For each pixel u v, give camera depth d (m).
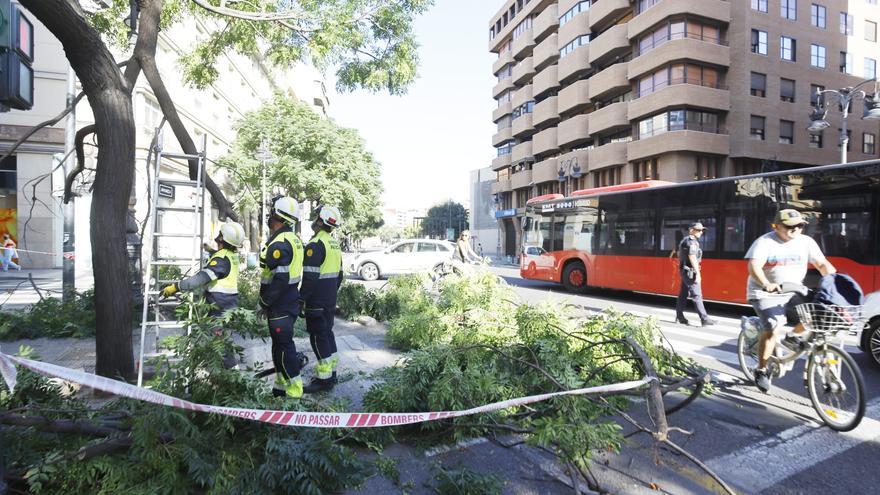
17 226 21.64
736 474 3.59
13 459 2.91
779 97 33.22
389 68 10.74
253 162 28.03
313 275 5.18
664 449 4.00
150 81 7.50
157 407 2.90
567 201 15.62
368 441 3.85
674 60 31.83
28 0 3.84
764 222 10.47
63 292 10.14
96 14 9.94
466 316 6.84
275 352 4.71
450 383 4.02
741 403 5.09
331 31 9.19
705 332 8.95
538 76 46.06
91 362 6.34
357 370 6.11
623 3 36.31
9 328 7.89
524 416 4.04
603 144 38.62
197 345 3.37
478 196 65.62
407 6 10.18
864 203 9.08
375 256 20.27
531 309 5.88
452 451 3.89
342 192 30.52
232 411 2.85
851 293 4.54
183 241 13.13
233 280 5.54
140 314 8.58
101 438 3.15
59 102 21.59
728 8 32.25
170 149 23.17
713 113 32.69
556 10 44.66
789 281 4.87
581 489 3.31
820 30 34.59
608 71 36.59
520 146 49.69
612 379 4.89
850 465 3.73
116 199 4.66
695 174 32.47
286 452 2.95
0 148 21.08
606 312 5.69
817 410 4.57
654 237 12.73
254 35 11.44
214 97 30.81
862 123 36.44
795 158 33.72
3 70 3.03
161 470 2.90
